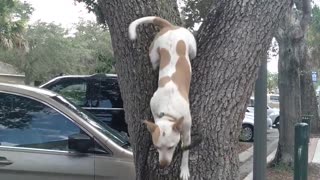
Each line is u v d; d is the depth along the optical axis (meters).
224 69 3.67
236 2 3.72
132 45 3.80
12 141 4.73
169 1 3.99
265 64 5.58
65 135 4.74
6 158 4.61
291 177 10.04
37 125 4.79
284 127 10.97
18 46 25.86
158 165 3.64
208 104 3.65
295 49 10.91
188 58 3.43
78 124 4.75
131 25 3.47
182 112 3.12
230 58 3.68
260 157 5.73
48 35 34.56
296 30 10.70
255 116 5.73
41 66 34.66
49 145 4.70
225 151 3.70
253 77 3.79
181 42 3.39
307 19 10.70
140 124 3.77
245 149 14.91
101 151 4.67
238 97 3.71
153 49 3.50
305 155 6.12
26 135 4.75
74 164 4.61
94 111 9.12
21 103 4.86
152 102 3.23
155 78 3.72
